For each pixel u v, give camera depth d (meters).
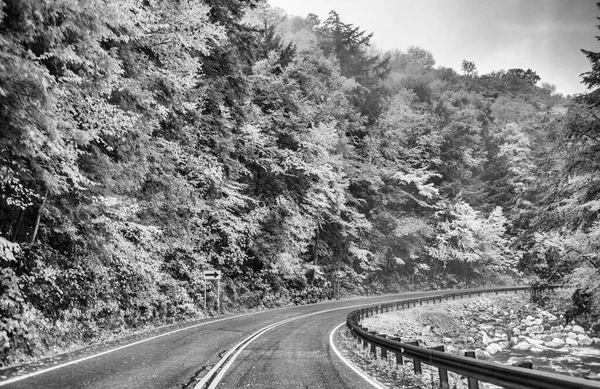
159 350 10.80
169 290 19.47
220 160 23.61
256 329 17.20
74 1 7.69
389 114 62.78
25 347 9.29
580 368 17.44
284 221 32.97
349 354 12.10
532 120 84.69
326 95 44.84
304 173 33.25
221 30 18.47
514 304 46.34
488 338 26.91
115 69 9.77
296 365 9.45
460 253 58.53
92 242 12.32
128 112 12.00
